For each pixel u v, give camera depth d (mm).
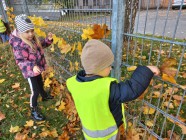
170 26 5809
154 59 3240
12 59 4508
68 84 1371
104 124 1309
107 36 1721
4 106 2820
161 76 1318
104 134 1350
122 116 1476
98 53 1160
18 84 3324
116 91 1176
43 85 2951
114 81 1219
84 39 1969
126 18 2039
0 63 4477
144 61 3148
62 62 2982
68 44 2289
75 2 2119
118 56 1622
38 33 2873
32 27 2164
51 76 3289
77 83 1273
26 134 2236
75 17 2197
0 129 2412
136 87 1169
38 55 2404
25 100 2914
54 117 2518
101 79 1201
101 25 1726
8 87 3342
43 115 2557
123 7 1456
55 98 2895
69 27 2400
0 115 2594
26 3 3402
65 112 2566
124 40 1834
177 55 3336
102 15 1726
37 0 3061
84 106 1264
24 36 2170
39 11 3100
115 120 1372
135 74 1219
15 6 4168
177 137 1882
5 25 5625
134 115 1976
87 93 1209
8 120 2549
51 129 2316
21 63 2250
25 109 2699
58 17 2643
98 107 1220
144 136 1777
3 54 5004
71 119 2410
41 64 2531
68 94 2748
